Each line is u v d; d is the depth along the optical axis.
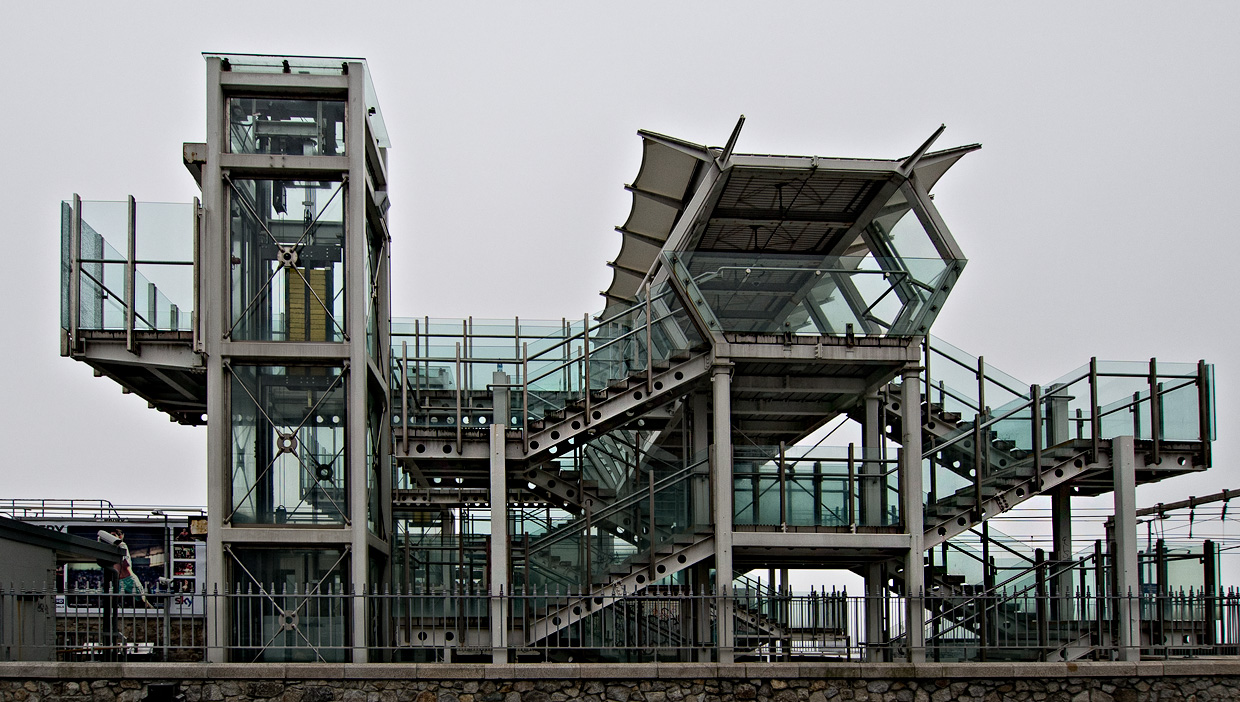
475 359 23.23
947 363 23.45
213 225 19.94
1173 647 20.14
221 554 19.28
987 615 21.39
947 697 19.14
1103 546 22.98
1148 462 21.91
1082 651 20.75
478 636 20.89
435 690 18.19
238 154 20.17
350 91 20.59
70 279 19.75
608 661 20.44
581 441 21.86
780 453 20.56
